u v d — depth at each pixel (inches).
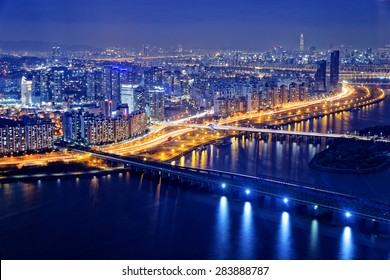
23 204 7253.9
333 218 6584.6
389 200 7111.2
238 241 5905.5
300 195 6943.9
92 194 7721.5
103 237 6072.8
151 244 5861.2
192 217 6692.9
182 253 5620.1
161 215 6781.5
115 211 6953.7
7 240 6003.9
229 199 7455.7
